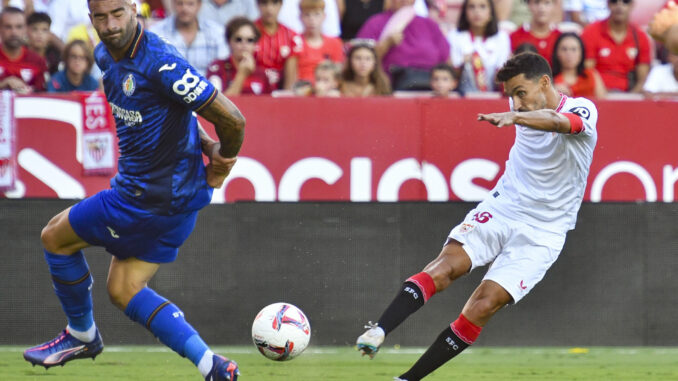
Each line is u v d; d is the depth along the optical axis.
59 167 22.97
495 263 16.14
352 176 23.44
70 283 14.93
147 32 13.38
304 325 15.35
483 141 23.36
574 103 15.66
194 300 23.48
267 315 15.28
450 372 19.86
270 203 23.44
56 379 18.20
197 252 23.47
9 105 22.83
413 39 28.55
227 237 23.48
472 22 28.81
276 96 23.28
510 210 16.14
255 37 27.06
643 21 31.94
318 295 23.58
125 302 14.39
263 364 20.77
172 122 13.60
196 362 13.91
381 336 14.69
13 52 26.45
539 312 23.77
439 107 23.36
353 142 23.39
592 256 23.70
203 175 14.25
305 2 27.98
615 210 23.64
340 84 26.33
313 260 23.56
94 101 23.00
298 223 23.48
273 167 23.34
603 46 29.09
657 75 29.36
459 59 28.83
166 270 23.42
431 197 23.50
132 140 13.67
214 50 28.11
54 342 15.73
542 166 15.93
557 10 32.16
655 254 23.73
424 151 23.41
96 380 18.16
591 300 23.75
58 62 27.64
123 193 13.92
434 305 23.69
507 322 23.75
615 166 23.53
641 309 23.78
